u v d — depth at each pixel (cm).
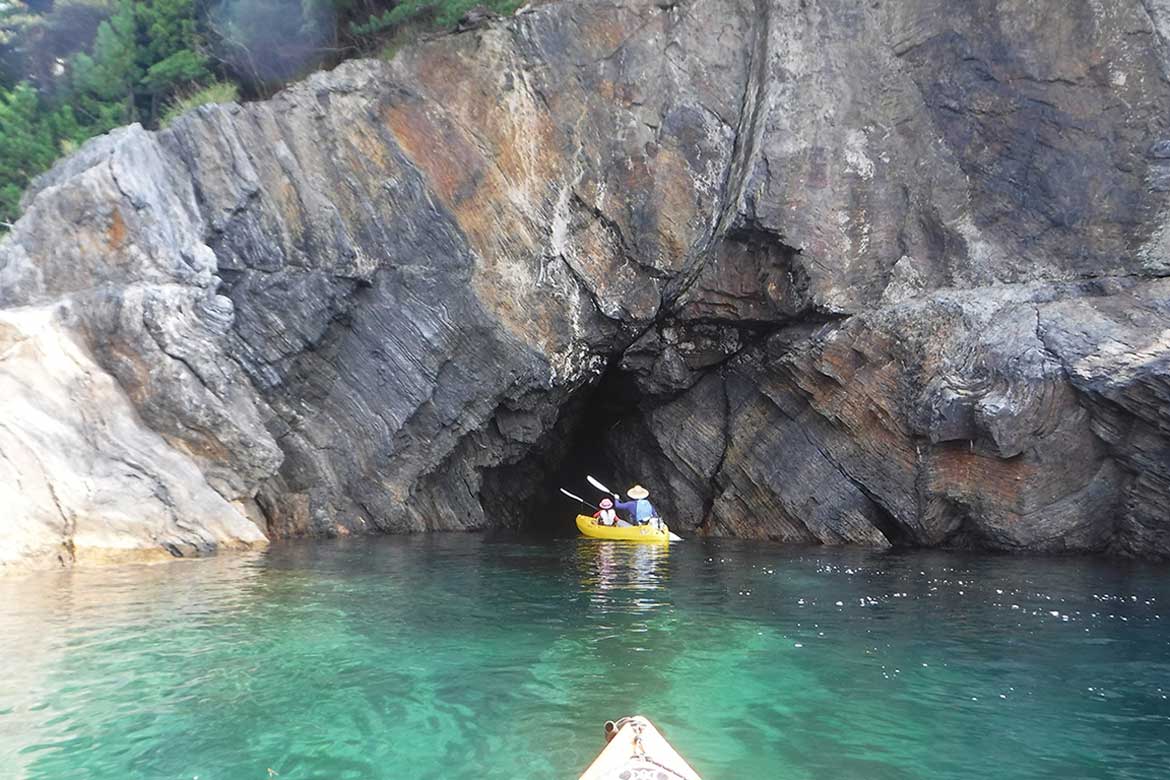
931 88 1495
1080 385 1167
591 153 1556
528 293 1529
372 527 1445
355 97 1474
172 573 924
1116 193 1356
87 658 612
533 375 1527
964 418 1244
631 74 1572
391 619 754
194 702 536
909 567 1095
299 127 1434
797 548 1334
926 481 1329
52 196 1228
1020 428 1194
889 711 539
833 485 1445
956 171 1475
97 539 965
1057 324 1238
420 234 1480
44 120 1845
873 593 905
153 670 592
